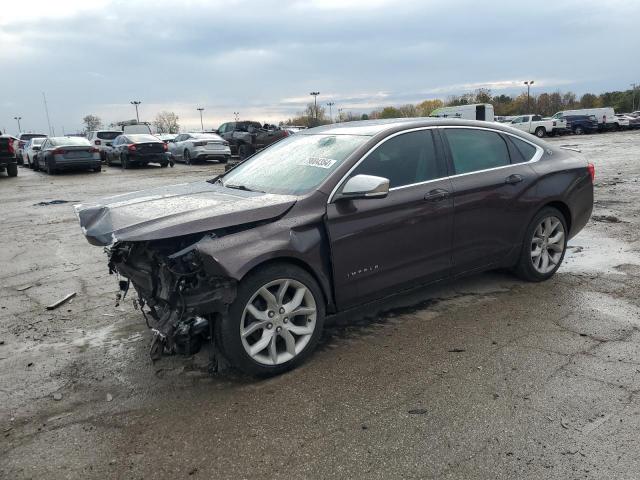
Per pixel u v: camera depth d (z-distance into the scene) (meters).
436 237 4.39
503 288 5.19
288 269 3.61
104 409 3.30
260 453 2.79
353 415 3.11
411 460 2.69
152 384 3.59
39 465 2.77
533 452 2.71
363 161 4.09
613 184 11.92
